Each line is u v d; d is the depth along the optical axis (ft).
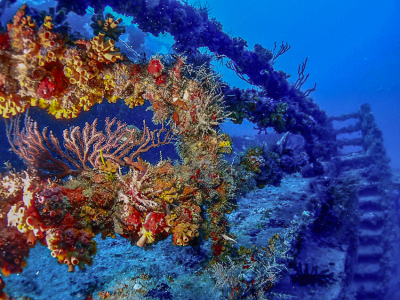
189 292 13.06
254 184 18.93
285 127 22.53
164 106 13.93
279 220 22.45
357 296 23.36
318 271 19.30
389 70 255.70
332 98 242.99
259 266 14.87
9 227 8.65
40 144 12.30
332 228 24.63
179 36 15.06
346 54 295.07
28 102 9.84
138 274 14.34
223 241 15.30
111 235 11.20
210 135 14.65
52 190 8.97
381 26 273.54
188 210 11.73
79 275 14.12
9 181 9.32
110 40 9.70
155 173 11.45
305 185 31.01
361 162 33.12
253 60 19.98
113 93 12.10
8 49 7.99
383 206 28.60
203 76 14.69
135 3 13.21
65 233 8.61
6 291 12.16
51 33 8.38
